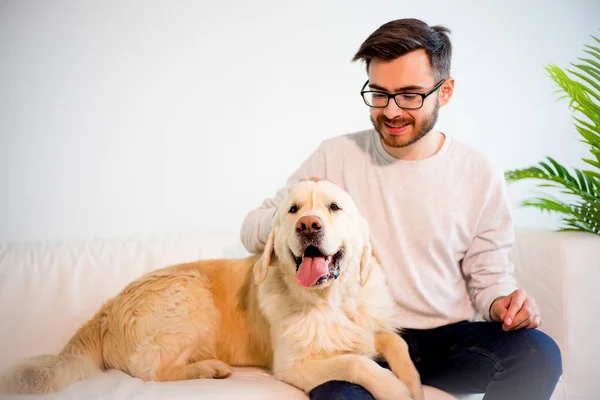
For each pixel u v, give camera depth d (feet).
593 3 12.94
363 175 7.50
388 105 6.68
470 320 7.28
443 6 12.38
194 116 11.72
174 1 11.51
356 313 6.84
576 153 13.17
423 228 7.12
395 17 12.32
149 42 11.45
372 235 7.27
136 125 11.47
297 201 6.59
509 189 12.80
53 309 9.00
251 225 7.48
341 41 12.20
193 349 7.47
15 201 10.98
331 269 6.43
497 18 12.59
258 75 11.94
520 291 6.64
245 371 7.42
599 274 8.71
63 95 11.12
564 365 8.65
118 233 11.48
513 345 6.26
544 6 12.75
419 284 7.04
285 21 11.98
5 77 10.84
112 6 11.26
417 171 7.20
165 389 6.36
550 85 12.90
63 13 11.05
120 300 7.79
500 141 12.81
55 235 11.18
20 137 10.95
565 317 8.64
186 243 10.19
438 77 6.81
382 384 5.66
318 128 12.24
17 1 10.84
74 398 6.38
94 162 11.30
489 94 12.68
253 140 12.00
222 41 11.76
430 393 6.87
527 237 9.32
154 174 11.60
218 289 8.04
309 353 6.57
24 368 6.70
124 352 7.46
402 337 7.20
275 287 7.08
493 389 6.29
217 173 11.89
